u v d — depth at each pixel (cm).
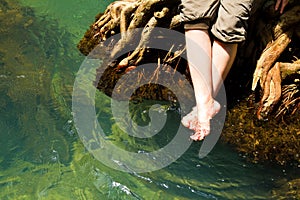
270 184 377
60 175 384
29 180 383
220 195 375
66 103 416
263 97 391
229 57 384
